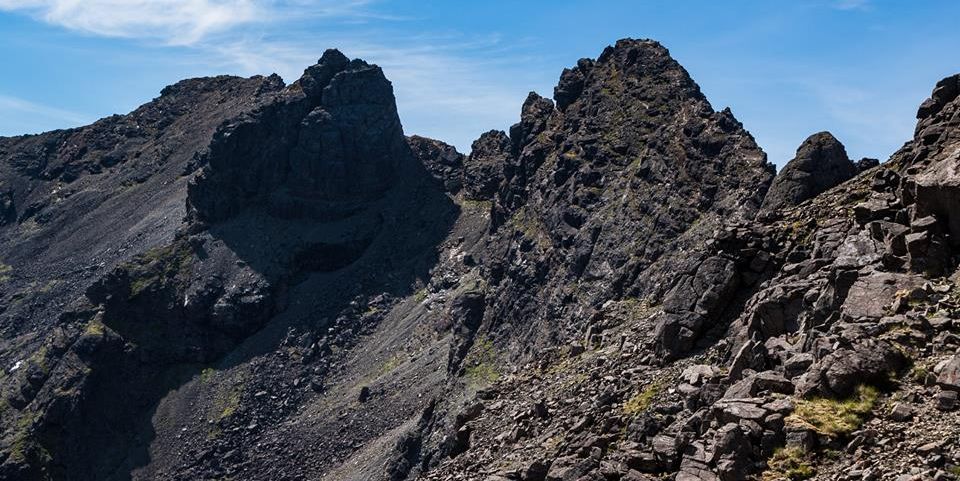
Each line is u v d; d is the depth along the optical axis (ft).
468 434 241.76
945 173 170.40
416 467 635.66
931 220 169.99
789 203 286.46
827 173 290.35
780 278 195.11
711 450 146.82
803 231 206.59
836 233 197.16
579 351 261.44
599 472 160.56
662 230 640.58
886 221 179.73
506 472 189.06
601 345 255.50
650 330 223.51
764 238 208.44
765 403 149.07
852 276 171.94
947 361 142.72
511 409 239.50
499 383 263.49
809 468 137.18
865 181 214.48
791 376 155.74
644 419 171.22
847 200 210.38
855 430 139.74
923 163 191.11
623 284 635.66
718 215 595.06
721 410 149.79
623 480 156.25
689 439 156.46
